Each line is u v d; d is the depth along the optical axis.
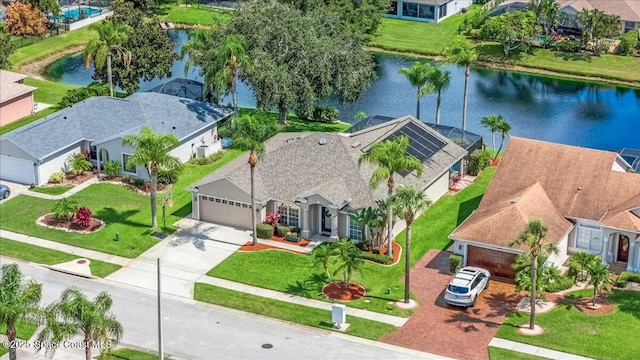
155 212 71.56
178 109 87.62
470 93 117.06
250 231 71.62
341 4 125.00
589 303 60.34
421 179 73.62
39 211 74.81
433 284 63.34
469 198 77.50
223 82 87.25
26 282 53.19
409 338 56.56
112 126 83.81
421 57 132.12
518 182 70.38
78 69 124.50
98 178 81.31
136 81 100.06
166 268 65.81
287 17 91.38
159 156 69.94
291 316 59.34
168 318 59.16
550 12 132.38
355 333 57.16
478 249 64.31
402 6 147.62
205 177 74.38
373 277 64.38
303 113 92.00
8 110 94.38
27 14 128.12
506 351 54.66
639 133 103.12
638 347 54.91
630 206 65.56
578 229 67.44
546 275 59.94
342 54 91.00
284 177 72.62
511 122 106.19
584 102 114.56
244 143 65.69
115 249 68.62
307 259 66.75
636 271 63.94
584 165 69.81
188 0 154.25
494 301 60.84
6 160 80.19
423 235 70.88
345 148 73.69
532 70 126.38
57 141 81.50
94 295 61.91
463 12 152.38
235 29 91.25
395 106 110.12
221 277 64.50
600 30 127.50
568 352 54.50
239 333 57.41
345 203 68.69
